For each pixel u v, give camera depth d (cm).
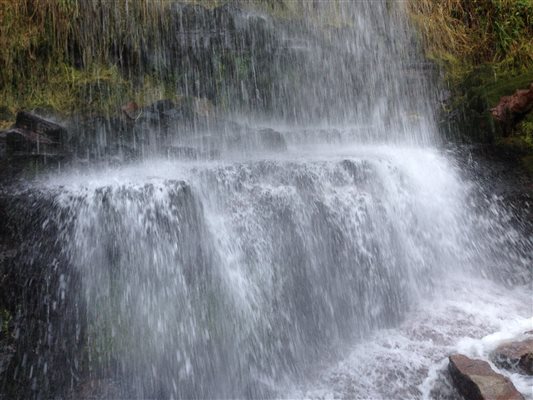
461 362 308
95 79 495
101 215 330
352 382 328
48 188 348
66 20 498
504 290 440
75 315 319
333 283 389
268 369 352
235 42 557
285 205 379
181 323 332
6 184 355
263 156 448
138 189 336
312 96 600
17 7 491
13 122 442
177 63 536
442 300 418
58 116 462
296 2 632
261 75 568
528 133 512
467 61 656
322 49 609
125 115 462
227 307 347
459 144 545
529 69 598
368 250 407
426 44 666
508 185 491
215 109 530
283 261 372
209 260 346
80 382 309
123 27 517
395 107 636
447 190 471
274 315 362
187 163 408
